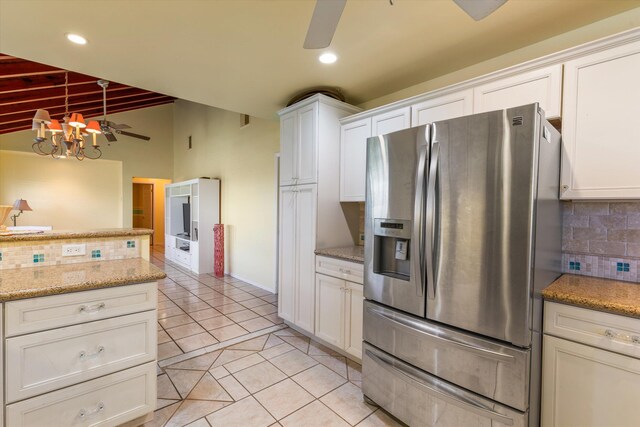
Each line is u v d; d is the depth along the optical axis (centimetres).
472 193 155
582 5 176
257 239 515
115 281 166
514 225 143
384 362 192
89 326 161
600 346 139
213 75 262
